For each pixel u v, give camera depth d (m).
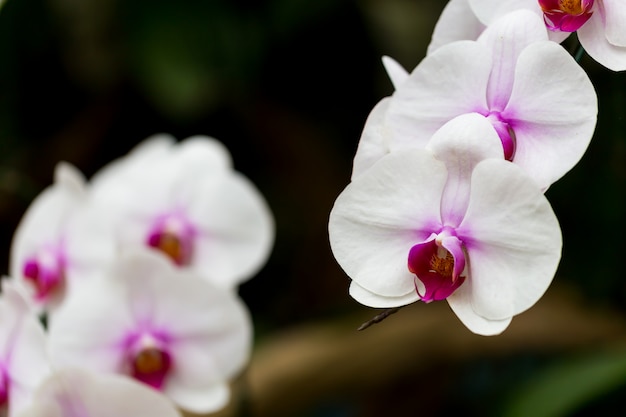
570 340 1.46
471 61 0.86
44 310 1.21
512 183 0.83
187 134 2.07
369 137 0.87
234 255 1.42
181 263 1.42
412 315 1.51
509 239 0.84
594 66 1.16
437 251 0.85
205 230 1.42
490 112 0.86
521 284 0.84
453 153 0.84
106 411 0.99
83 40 1.88
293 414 1.45
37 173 2.06
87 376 0.98
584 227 1.41
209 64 1.80
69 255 1.20
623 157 1.27
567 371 1.30
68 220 1.19
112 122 2.08
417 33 1.71
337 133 2.02
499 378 1.53
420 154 0.85
